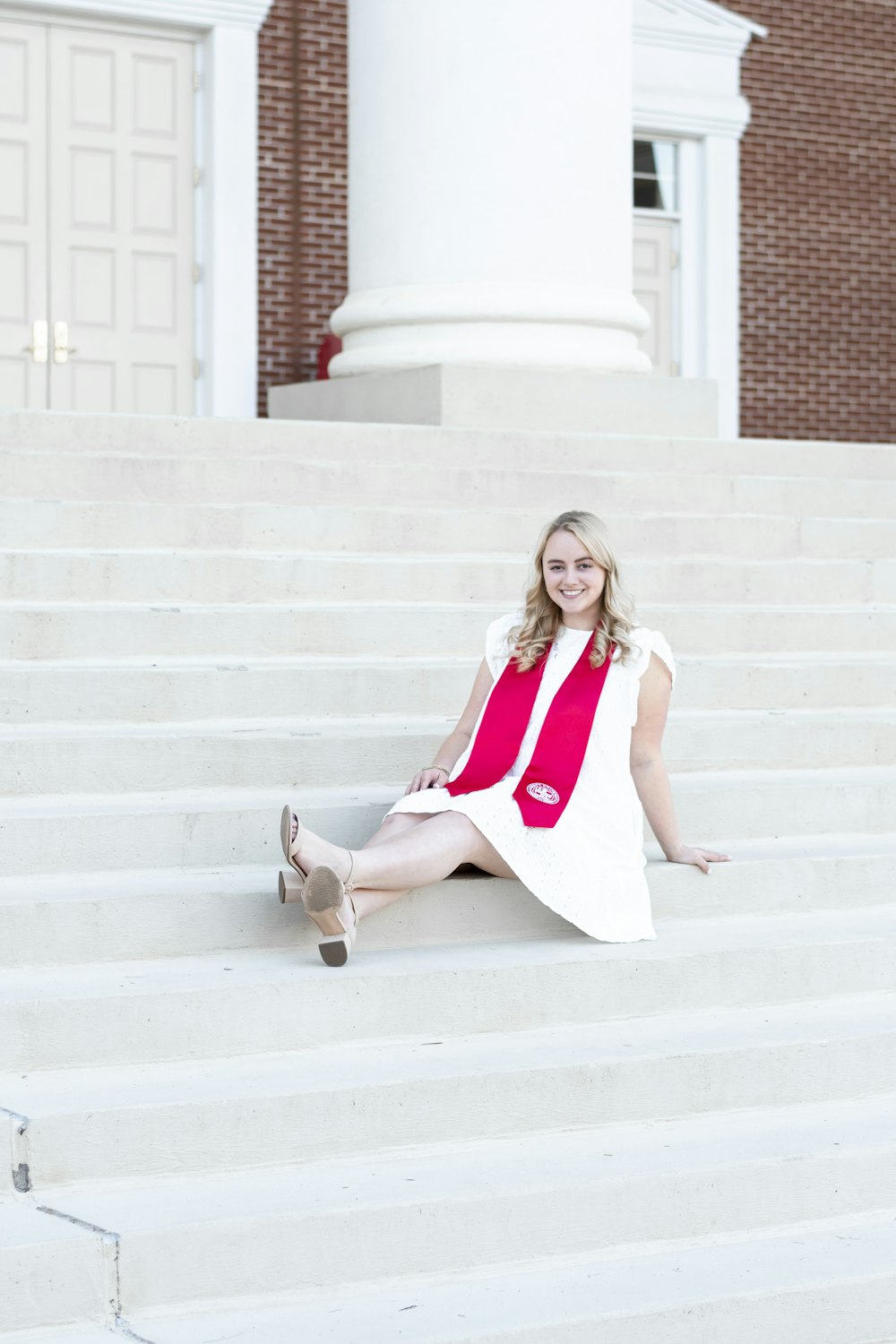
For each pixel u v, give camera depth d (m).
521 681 4.16
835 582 6.51
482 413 7.57
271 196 10.89
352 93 8.27
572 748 4.06
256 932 3.91
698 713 5.46
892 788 4.96
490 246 7.88
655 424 7.90
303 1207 3.13
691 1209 3.42
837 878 4.53
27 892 3.87
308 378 11.03
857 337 12.89
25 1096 3.29
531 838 3.99
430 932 4.04
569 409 7.73
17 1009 3.42
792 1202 3.52
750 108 12.51
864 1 12.88
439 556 6.20
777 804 4.81
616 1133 3.63
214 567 5.56
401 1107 3.44
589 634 4.19
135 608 5.30
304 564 5.68
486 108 7.85
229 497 6.19
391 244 8.05
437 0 7.87
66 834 4.03
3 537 5.57
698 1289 3.20
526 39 7.84
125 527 5.73
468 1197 3.22
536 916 4.16
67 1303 2.93
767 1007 4.10
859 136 12.88
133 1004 3.48
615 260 8.10
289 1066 3.53
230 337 10.73
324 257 11.05
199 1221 3.04
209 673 4.83
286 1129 3.33
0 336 10.34
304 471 6.30
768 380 12.60
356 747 4.64
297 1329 2.97
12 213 10.34
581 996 3.89
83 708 4.70
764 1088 3.79
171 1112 3.25
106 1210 3.09
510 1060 3.61
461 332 7.86
